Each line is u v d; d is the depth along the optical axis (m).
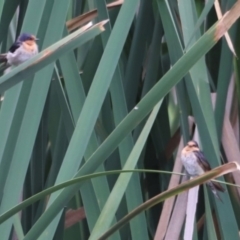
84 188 4.18
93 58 5.38
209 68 5.72
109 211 3.70
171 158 5.96
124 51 5.92
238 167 2.92
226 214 4.61
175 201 5.07
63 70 4.27
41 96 3.89
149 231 5.84
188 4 4.68
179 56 4.59
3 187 3.91
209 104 4.57
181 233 5.07
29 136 3.81
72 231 5.63
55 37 4.02
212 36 3.18
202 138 4.53
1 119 3.69
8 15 5.06
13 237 5.21
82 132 3.65
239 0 3.28
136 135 5.35
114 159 5.21
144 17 5.42
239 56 5.15
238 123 5.84
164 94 3.14
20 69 2.89
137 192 4.39
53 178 5.10
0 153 3.64
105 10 4.64
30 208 5.32
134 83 5.37
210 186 4.63
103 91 3.68
